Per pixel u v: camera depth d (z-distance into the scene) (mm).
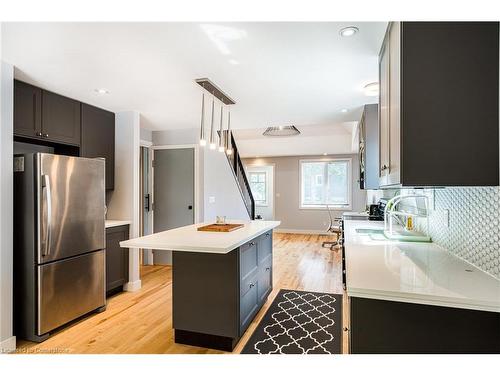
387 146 1723
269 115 3818
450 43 1312
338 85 2691
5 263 2262
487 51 1289
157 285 3941
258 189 9273
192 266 2391
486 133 1288
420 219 2625
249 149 8133
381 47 1936
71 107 3154
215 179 5176
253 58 2129
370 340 1248
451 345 1179
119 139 3758
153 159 4988
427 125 1325
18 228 2482
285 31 1760
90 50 2023
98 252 3010
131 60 2184
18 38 1855
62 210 2615
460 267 1533
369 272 1450
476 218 1521
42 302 2436
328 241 7184
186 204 4820
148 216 5008
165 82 2646
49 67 2320
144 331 2633
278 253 5898
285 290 3713
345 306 3178
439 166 1317
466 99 1301
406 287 1236
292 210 8797
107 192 3805
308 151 7977
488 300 1100
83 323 2785
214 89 2818
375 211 4449
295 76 2475
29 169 2451
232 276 2307
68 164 2686
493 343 1146
